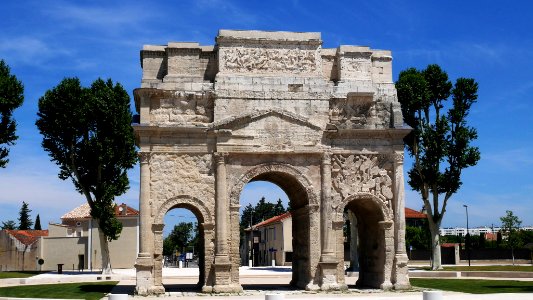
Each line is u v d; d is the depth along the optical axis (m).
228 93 49.22
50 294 46.72
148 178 47.75
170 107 49.09
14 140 67.31
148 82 49.38
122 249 106.12
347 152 50.62
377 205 50.72
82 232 110.81
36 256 107.06
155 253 47.19
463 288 48.94
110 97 75.00
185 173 48.38
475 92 73.94
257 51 50.47
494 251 111.81
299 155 49.94
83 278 69.12
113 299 28.52
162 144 48.31
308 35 51.19
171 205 47.81
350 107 51.19
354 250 83.81
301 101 50.19
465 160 73.00
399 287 48.91
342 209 49.94
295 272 54.09
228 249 47.91
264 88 49.78
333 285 48.38
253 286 54.28
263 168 49.28
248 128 49.12
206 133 48.62
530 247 117.88
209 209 48.28
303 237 51.59
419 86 72.88
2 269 108.31
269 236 127.06
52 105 74.12
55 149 75.38
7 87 65.19
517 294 38.31
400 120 51.22
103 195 74.81
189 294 46.25
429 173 73.62
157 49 50.34
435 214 75.12
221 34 49.88
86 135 75.81
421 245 125.44
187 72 49.94
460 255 110.62
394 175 50.84
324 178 49.69
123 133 75.31
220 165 48.34
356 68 51.88
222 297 43.38
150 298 43.22
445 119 73.62
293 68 50.72
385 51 53.09
